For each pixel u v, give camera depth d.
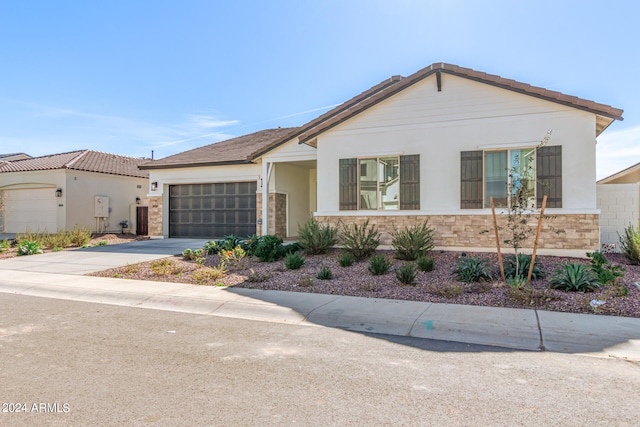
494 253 12.62
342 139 14.46
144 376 4.93
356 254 12.63
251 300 8.75
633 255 11.54
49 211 23.92
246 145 22.33
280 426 3.76
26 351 5.82
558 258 11.79
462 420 3.86
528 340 6.28
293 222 19.67
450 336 6.57
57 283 10.95
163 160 21.92
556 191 12.16
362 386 4.63
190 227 21.34
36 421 3.85
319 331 6.91
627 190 13.63
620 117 11.52
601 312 7.35
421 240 12.21
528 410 4.06
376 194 14.10
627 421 3.85
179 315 7.99
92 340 6.35
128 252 16.30
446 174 13.23
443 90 13.28
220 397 4.36
